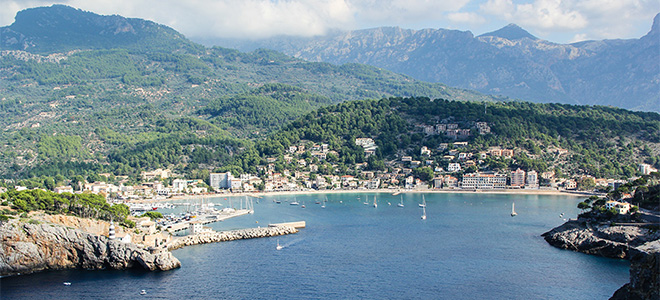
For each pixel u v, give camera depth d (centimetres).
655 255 18975
